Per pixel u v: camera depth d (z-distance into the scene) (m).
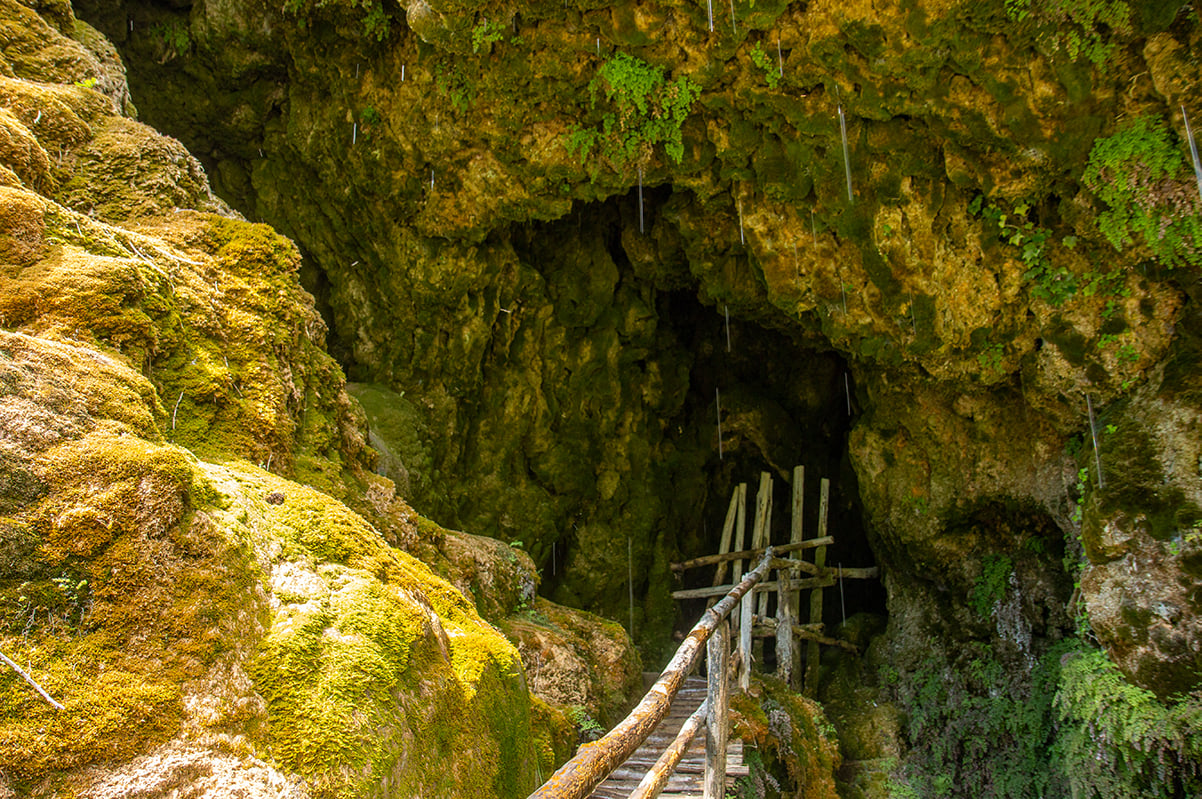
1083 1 6.01
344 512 2.90
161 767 1.68
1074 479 8.19
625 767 5.67
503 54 7.34
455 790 2.39
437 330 9.45
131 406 2.31
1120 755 7.39
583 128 7.98
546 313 10.41
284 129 9.15
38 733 1.58
